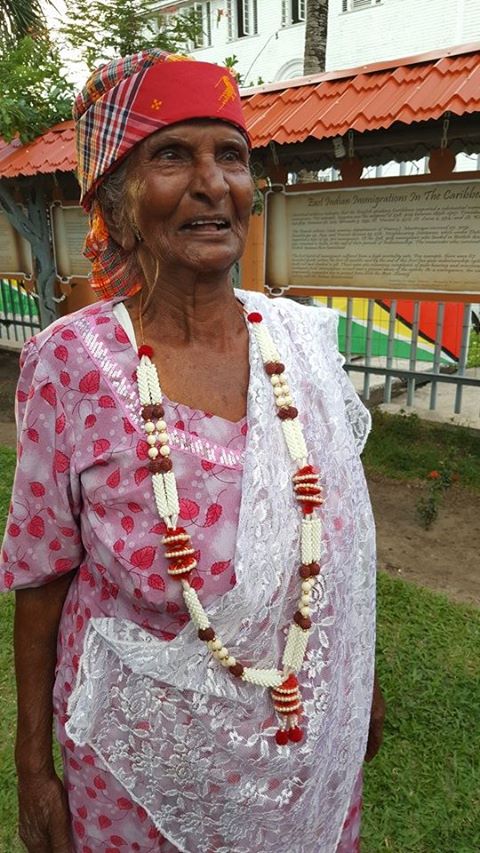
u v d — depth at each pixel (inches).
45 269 239.8
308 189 168.7
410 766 91.0
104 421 40.8
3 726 99.7
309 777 45.5
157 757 43.7
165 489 39.4
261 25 549.0
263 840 46.2
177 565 39.2
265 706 43.4
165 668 41.6
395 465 196.2
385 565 144.1
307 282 177.9
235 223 42.1
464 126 138.8
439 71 134.0
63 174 217.6
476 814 84.4
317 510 43.6
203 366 43.3
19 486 43.9
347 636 48.0
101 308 44.2
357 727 50.7
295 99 154.5
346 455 47.0
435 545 152.6
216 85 39.4
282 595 41.8
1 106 194.5
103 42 227.3
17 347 351.6
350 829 55.5
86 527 42.9
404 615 122.2
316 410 45.8
